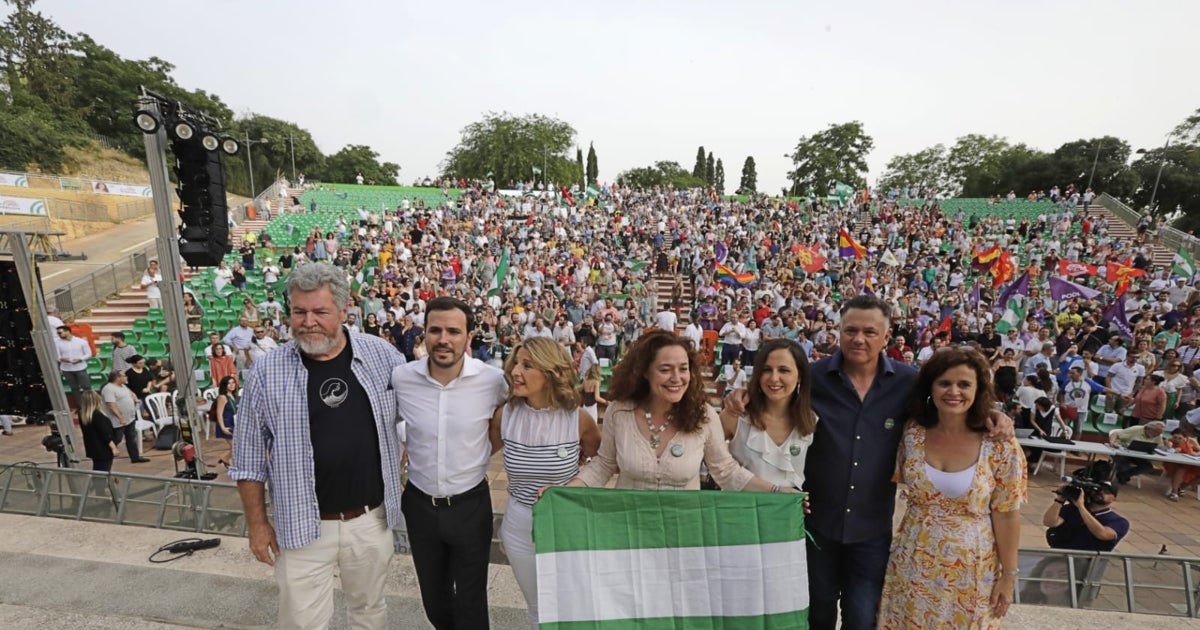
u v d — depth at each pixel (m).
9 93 40.53
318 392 2.55
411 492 2.84
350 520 2.63
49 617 3.23
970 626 2.55
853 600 2.83
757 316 14.45
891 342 12.11
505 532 2.79
